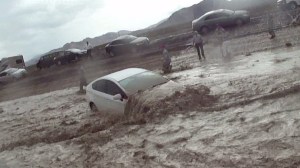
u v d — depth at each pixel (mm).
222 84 13727
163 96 11172
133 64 27906
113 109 13016
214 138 7984
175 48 30297
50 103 21266
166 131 9070
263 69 14867
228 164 6637
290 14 26828
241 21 28984
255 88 11719
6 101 27469
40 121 16859
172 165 7188
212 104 10672
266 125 7988
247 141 7438
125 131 9883
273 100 9531
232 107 9773
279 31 25141
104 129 11719
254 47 21641
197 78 16703
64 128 13812
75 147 9773
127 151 8477
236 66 17328
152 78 12945
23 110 21172
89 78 27234
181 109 10344
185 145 7992
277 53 18016
